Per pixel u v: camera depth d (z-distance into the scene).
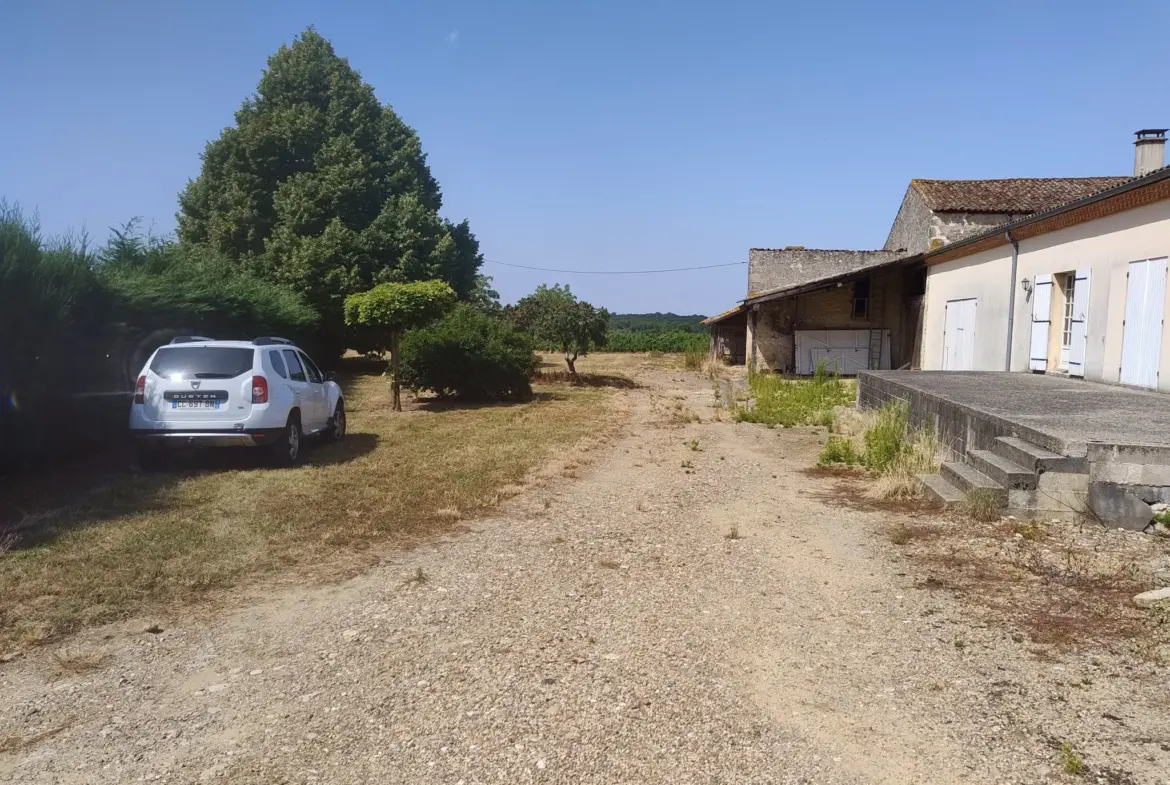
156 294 12.19
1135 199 11.01
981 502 6.59
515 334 20.30
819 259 31.12
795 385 21.05
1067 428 7.04
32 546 6.05
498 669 4.00
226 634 4.53
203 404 9.13
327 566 5.79
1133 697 3.54
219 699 3.72
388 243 27.34
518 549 6.23
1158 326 10.59
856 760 3.11
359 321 17.55
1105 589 4.92
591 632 4.50
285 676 3.96
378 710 3.58
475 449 11.20
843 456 10.31
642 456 11.00
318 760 3.17
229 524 6.84
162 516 7.07
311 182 26.91
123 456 10.40
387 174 29.81
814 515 7.31
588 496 8.27
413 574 5.60
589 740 3.29
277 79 29.66
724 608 4.88
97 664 4.12
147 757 3.21
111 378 11.27
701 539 6.52
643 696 3.69
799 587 5.25
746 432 13.64
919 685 3.75
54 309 9.17
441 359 18.61
